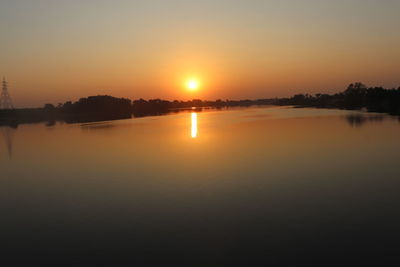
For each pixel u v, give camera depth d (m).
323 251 9.44
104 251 9.94
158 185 16.81
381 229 10.70
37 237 11.14
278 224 11.38
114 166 22.14
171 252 9.71
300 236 10.41
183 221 11.95
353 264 8.74
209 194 14.97
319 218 11.77
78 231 11.48
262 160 22.23
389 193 14.35
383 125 43.09
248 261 9.08
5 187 17.98
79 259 9.53
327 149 25.72
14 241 10.88
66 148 32.25
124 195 15.39
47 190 17.05
